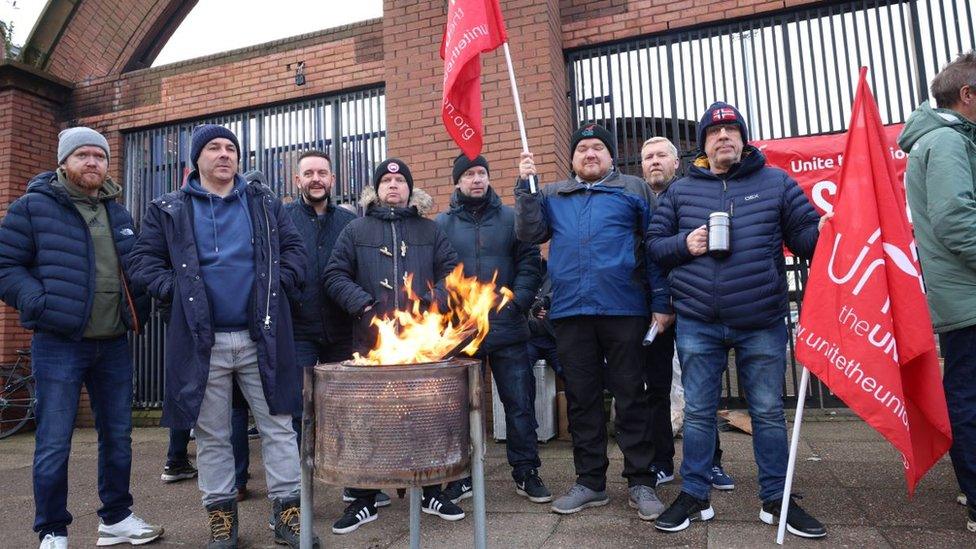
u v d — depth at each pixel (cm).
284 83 659
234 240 281
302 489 199
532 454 337
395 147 581
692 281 280
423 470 180
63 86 735
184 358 264
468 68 315
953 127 267
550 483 363
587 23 573
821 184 503
